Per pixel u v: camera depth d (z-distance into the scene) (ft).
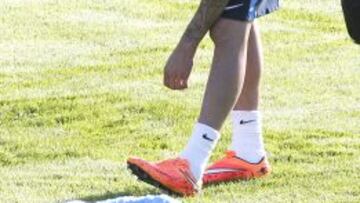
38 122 68.90
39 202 53.06
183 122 68.69
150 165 51.75
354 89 78.23
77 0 106.52
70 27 97.55
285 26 99.40
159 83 78.89
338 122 69.10
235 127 56.13
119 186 55.67
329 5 108.06
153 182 51.96
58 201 53.16
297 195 53.93
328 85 79.30
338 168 58.75
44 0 106.42
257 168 56.08
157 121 68.95
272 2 53.88
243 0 51.49
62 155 61.72
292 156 60.90
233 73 51.70
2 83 79.05
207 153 52.44
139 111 71.20
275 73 82.58
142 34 95.91
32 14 101.50
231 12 51.49
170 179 51.70
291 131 66.54
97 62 86.12
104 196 53.98
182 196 52.44
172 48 91.15
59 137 65.62
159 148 63.31
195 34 51.24
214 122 51.98
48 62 86.12
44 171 58.59
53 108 72.02
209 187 54.80
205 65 84.84
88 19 100.42
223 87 51.65
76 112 71.10
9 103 72.90
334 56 88.94
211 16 51.03
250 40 54.54
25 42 92.63
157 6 105.91
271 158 60.44
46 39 93.71
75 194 54.34
